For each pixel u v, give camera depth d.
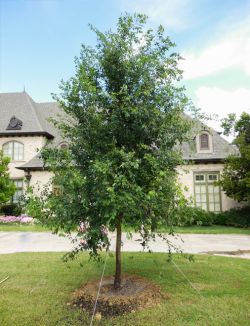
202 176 21.16
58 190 5.66
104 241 5.27
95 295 6.00
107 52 5.86
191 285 6.73
